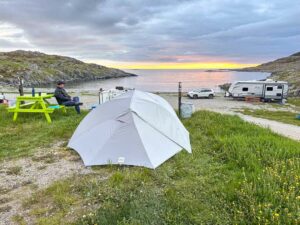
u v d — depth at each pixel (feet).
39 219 11.87
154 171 17.04
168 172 17.02
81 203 13.29
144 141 18.63
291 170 16.21
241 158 18.85
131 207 12.37
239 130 29.32
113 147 18.45
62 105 33.88
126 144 18.47
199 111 43.21
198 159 19.61
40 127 27.61
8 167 17.88
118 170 16.97
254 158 18.62
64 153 20.47
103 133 19.40
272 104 100.12
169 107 26.43
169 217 11.89
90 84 278.46
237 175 16.35
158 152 18.81
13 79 249.55
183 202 13.14
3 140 23.38
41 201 13.53
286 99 112.98
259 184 14.69
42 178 16.22
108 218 11.67
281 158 19.13
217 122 33.73
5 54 459.73
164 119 21.72
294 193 13.24
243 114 70.33
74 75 366.02
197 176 16.62
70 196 13.94
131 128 18.95
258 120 56.85
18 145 22.22
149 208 12.26
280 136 29.58
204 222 11.71
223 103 99.66
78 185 15.08
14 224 11.62
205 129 29.12
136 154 18.12
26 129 26.86
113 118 19.89
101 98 44.42
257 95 108.17
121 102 21.39
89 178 16.11
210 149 21.98
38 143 22.84
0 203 13.34
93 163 17.95
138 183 15.25
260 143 22.43
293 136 37.24
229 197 13.56
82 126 22.27
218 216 12.00
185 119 35.22
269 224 11.16
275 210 11.73
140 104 21.18
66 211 12.59
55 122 29.73
